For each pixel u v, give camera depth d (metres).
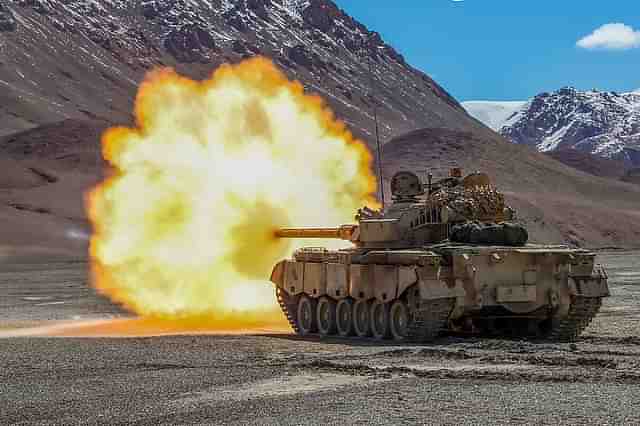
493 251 25.62
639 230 193.12
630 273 75.06
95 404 16.91
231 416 15.61
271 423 14.95
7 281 76.69
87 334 31.86
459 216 27.50
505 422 14.47
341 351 23.78
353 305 28.08
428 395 16.80
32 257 122.44
